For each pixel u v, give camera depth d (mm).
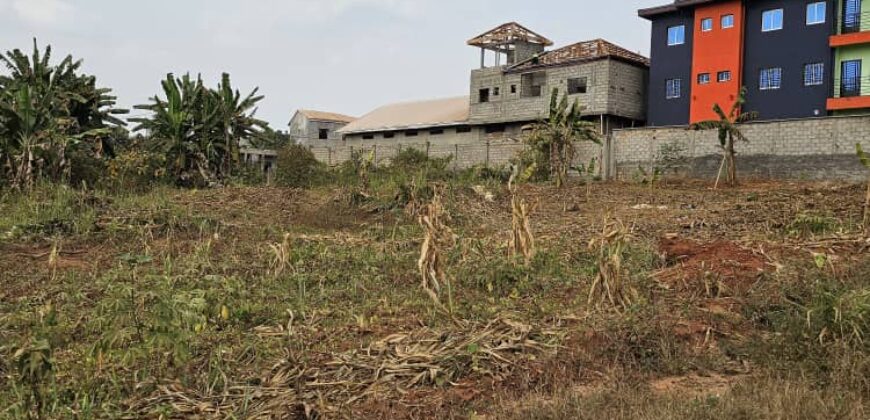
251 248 10242
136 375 4859
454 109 39844
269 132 23234
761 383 4680
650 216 13555
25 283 8008
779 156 21109
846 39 26000
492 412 4379
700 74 30047
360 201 15148
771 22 28297
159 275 8086
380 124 41062
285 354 5395
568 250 9703
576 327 5930
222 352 5387
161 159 19859
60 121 16750
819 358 5035
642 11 31531
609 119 32281
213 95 21562
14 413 4094
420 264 6676
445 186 15617
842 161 19906
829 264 7121
